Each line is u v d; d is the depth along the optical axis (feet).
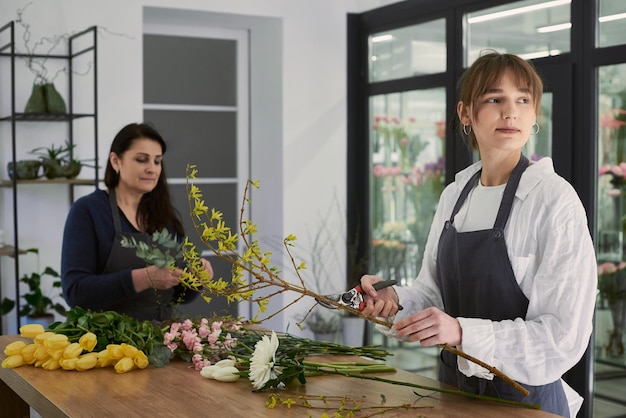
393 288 7.34
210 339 7.57
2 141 15.03
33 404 6.86
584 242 6.31
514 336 6.16
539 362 6.16
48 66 15.25
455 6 15.71
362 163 18.38
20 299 15.26
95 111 14.52
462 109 6.98
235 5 16.81
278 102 17.58
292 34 17.48
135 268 10.38
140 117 16.05
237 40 18.35
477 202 7.04
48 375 7.22
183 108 17.89
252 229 6.74
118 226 10.39
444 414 6.07
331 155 18.08
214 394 6.60
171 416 5.99
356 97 18.37
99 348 7.68
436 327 6.14
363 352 7.80
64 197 15.60
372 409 6.18
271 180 17.92
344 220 18.26
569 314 6.18
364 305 7.00
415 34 16.85
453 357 7.28
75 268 10.05
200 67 18.01
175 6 16.26
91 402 6.36
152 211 10.71
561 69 13.57
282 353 7.22
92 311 9.88
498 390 6.58
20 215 15.29
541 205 6.46
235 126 18.51
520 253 6.55
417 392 6.73
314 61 17.78
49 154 14.70
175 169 17.93
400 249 17.46
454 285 7.11
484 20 15.26
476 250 6.75
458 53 15.72
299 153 17.71
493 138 6.60
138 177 10.32
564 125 13.55
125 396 6.53
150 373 7.30
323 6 17.80
